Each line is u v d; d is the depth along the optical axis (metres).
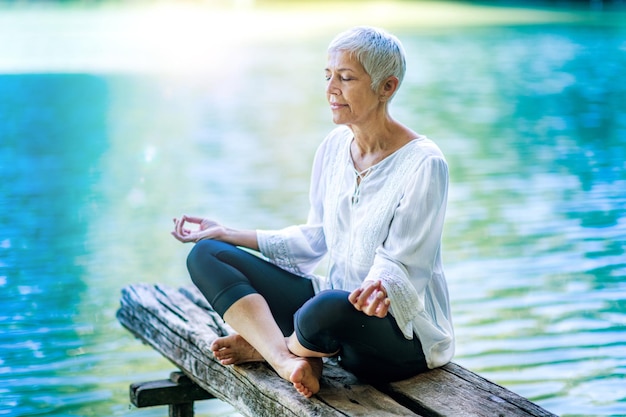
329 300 3.19
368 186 3.42
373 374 3.37
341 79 3.34
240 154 10.92
